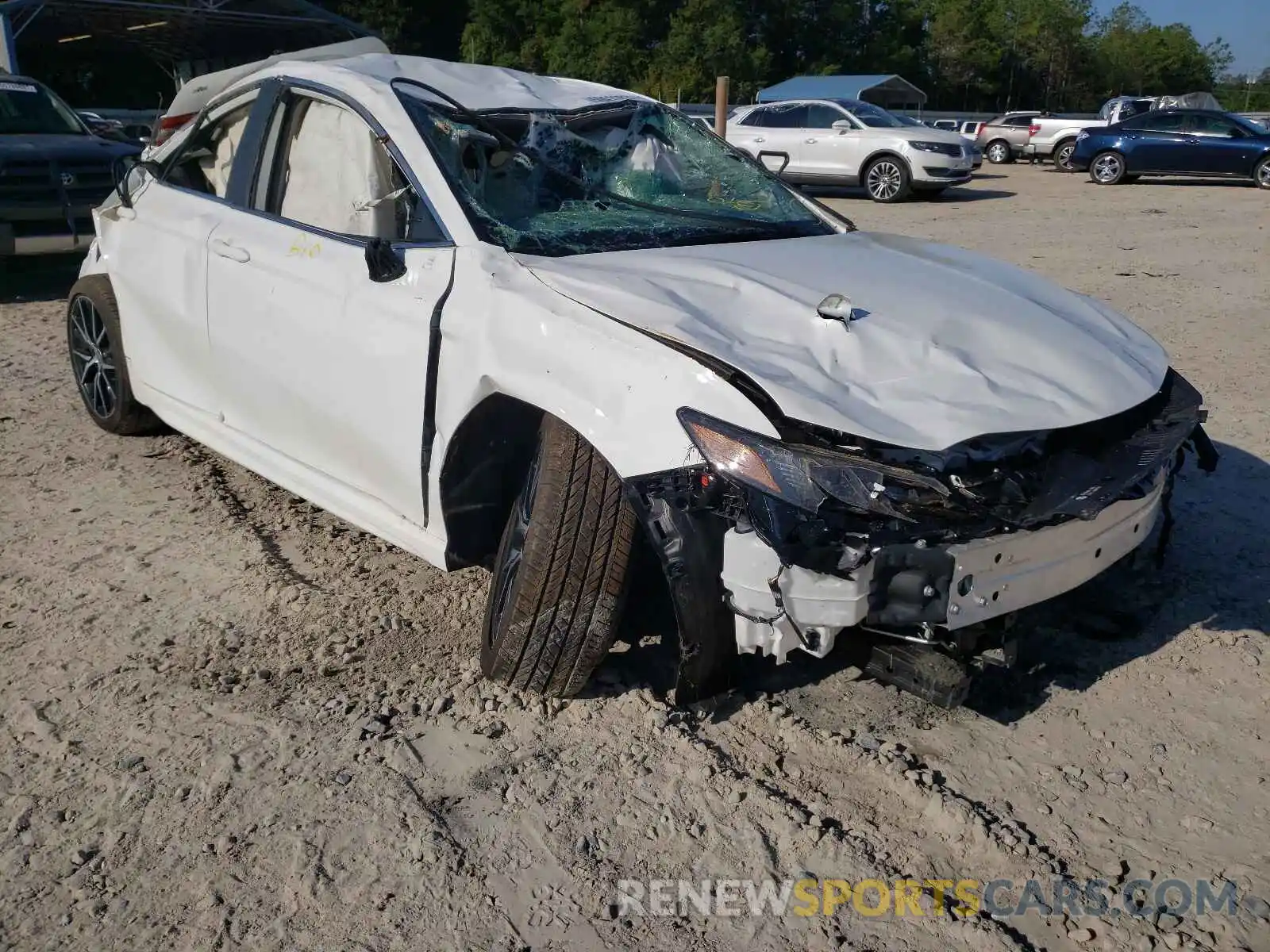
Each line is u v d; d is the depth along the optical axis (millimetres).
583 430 2691
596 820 2633
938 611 2500
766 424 2467
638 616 3551
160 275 4391
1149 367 3109
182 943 2262
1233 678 3270
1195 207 16328
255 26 18469
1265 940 2301
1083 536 2781
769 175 4285
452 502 3166
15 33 16328
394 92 3555
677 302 2820
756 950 2275
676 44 45969
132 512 4398
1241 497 4609
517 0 47875
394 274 3227
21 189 8414
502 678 2982
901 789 2740
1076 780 2811
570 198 3623
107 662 3285
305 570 3930
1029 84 71875
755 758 2873
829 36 57719
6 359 6715
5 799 2674
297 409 3678
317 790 2717
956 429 2496
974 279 3363
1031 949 2281
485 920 2338
